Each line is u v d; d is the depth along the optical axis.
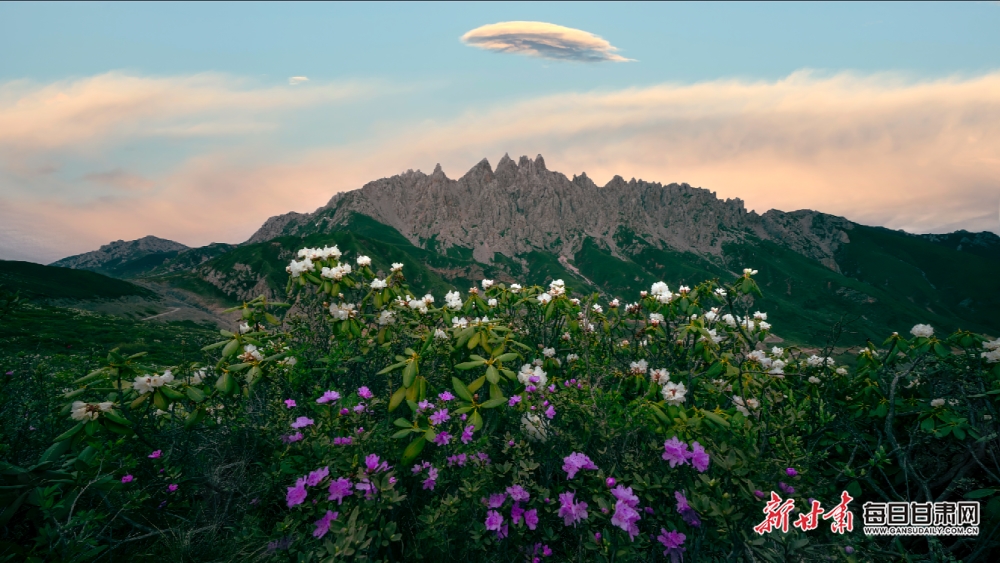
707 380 4.42
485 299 5.61
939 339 3.94
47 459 2.86
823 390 4.36
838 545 2.72
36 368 4.19
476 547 2.72
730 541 2.65
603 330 5.51
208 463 3.51
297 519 2.88
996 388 3.67
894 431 4.14
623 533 2.69
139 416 3.50
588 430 3.32
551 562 2.96
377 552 2.83
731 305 4.64
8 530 2.73
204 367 3.93
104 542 2.99
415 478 3.33
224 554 2.87
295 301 4.82
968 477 3.54
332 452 3.13
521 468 3.13
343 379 4.81
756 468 2.75
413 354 3.35
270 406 3.94
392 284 5.13
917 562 2.86
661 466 3.00
